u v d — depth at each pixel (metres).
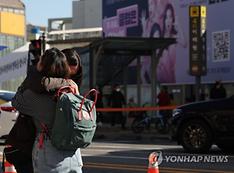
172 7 30.48
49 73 4.93
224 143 13.85
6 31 59.75
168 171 10.89
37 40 18.69
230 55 26.94
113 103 25.06
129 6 34.38
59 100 4.68
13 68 24.38
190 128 14.40
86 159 13.22
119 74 29.05
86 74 24.72
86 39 25.16
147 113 26.09
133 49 24.73
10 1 61.41
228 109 13.77
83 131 4.62
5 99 17.00
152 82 25.48
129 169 11.37
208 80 28.14
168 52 30.64
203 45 22.42
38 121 4.91
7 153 5.32
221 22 27.45
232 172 10.76
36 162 4.88
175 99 30.09
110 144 18.27
